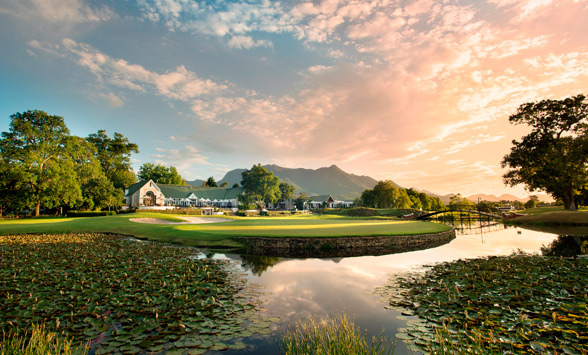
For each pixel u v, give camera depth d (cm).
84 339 513
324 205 10819
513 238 2442
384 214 6231
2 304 678
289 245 1741
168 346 493
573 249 1767
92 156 5669
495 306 657
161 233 2153
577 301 679
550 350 441
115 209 5550
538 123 4006
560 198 4344
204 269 1100
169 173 8956
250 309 693
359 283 957
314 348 455
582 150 3553
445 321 596
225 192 8344
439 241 2186
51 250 1473
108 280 899
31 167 4325
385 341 516
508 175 4403
